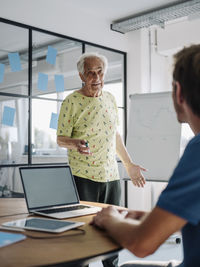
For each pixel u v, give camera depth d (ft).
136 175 6.98
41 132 12.45
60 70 12.99
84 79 7.39
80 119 7.22
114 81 14.90
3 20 11.21
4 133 11.57
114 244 3.18
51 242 3.23
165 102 12.73
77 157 7.14
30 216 4.55
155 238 2.65
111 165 7.42
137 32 15.05
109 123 7.42
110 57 14.78
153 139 12.58
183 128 14.06
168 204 2.56
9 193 11.78
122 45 15.17
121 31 14.98
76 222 4.02
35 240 3.30
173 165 11.94
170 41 14.84
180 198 2.53
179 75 2.81
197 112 2.73
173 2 12.93
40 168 5.03
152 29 15.44
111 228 3.24
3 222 4.14
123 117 15.24
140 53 14.90
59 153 13.05
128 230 2.95
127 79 15.37
